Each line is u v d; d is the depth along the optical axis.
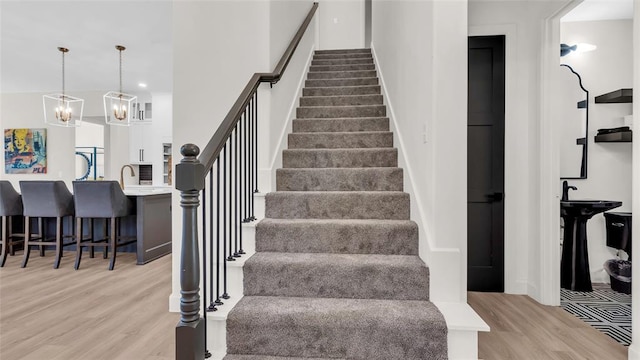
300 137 3.05
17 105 7.11
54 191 3.92
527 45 2.91
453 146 1.81
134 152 7.08
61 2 3.44
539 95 2.80
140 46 4.59
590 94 3.48
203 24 2.65
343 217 2.32
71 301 2.79
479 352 1.97
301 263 1.87
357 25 6.30
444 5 1.80
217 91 2.64
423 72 2.02
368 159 2.78
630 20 3.44
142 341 2.11
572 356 1.93
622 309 2.64
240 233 2.12
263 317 1.63
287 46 3.19
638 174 1.83
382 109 3.40
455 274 1.79
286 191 2.59
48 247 4.89
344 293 1.85
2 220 4.13
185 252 1.38
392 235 2.06
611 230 3.35
